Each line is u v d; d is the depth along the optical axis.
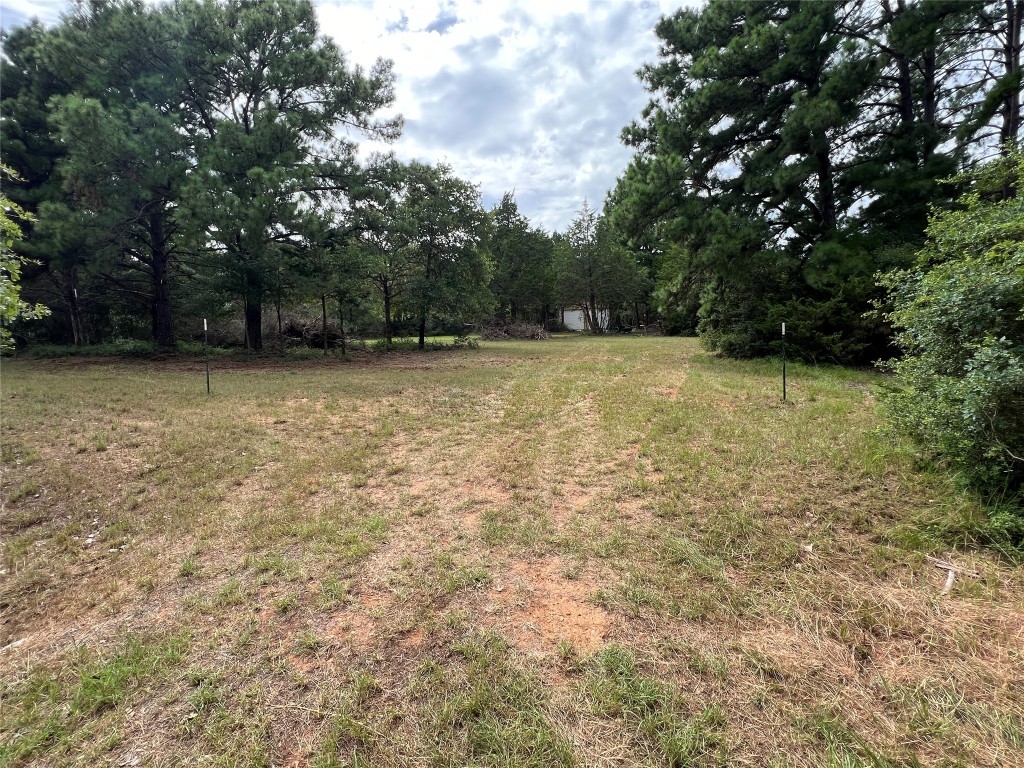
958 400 3.15
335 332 19.72
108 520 3.62
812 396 7.01
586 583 2.62
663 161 11.23
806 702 1.77
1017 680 1.83
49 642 2.32
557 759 1.58
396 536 3.23
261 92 15.20
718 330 13.54
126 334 20.23
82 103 11.45
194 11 13.48
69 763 1.64
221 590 2.67
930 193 9.90
